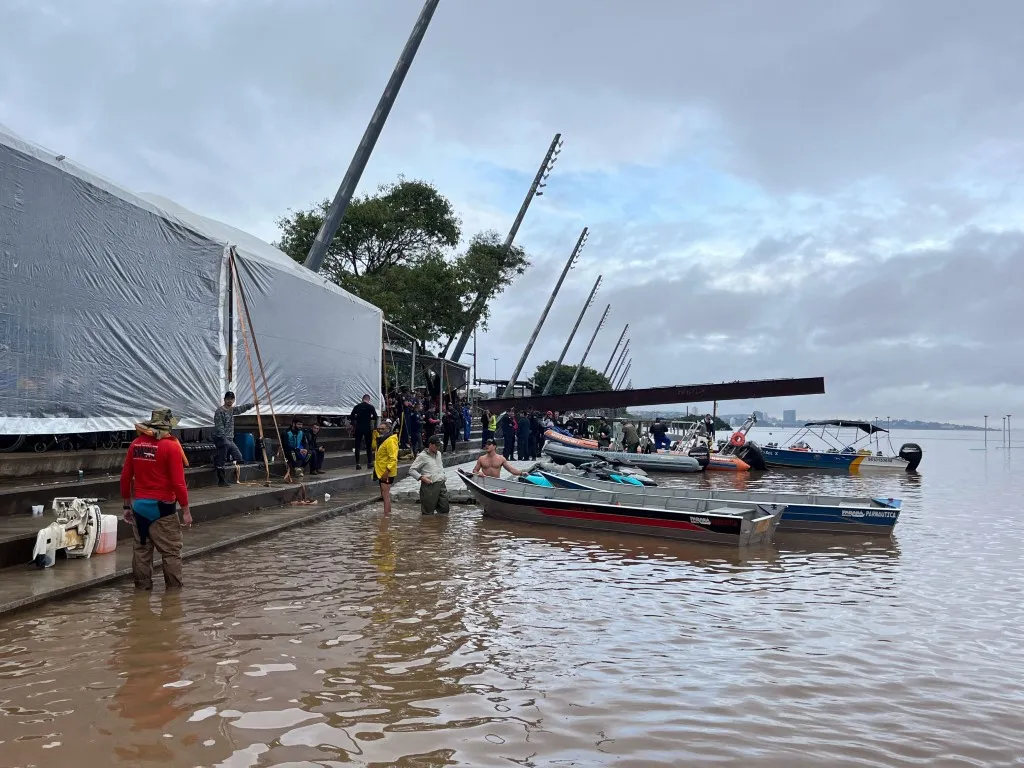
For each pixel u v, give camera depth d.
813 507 15.25
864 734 5.28
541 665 6.49
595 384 117.06
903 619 8.48
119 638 6.79
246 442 17.52
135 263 14.11
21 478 11.76
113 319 13.49
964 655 7.18
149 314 14.54
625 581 10.21
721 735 5.17
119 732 4.86
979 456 63.28
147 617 7.48
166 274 15.13
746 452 36.28
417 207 43.88
